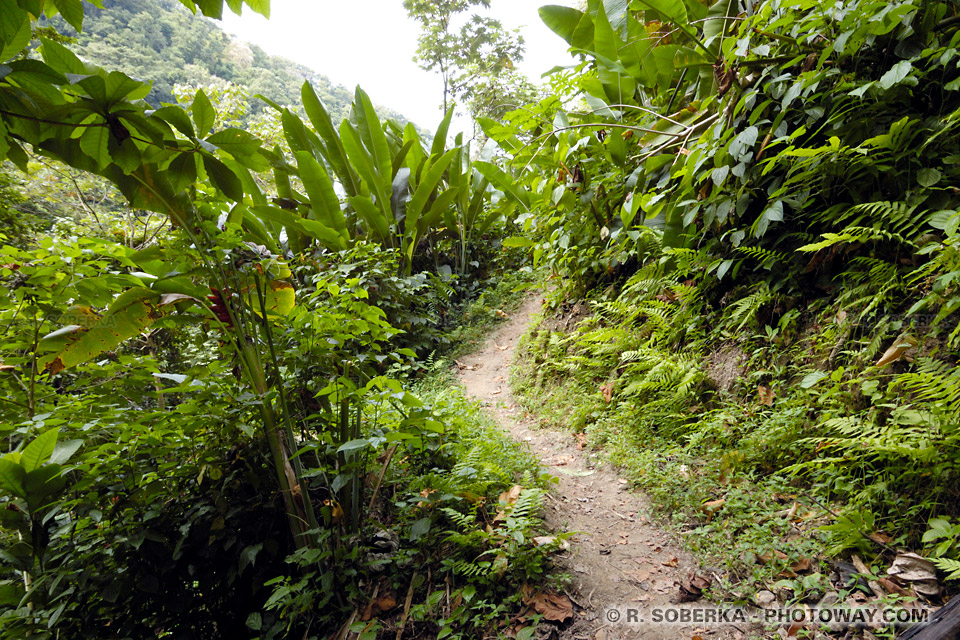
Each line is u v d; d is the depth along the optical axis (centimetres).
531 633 196
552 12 503
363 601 233
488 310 722
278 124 1091
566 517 278
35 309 255
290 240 662
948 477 199
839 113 289
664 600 210
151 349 516
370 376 308
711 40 405
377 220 625
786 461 264
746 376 317
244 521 266
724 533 236
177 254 261
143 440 241
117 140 170
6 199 748
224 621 277
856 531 202
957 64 254
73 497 250
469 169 756
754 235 323
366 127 664
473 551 239
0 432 220
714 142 328
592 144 491
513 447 346
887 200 275
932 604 172
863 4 260
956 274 205
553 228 569
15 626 227
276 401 257
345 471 249
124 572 241
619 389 391
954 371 211
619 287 477
